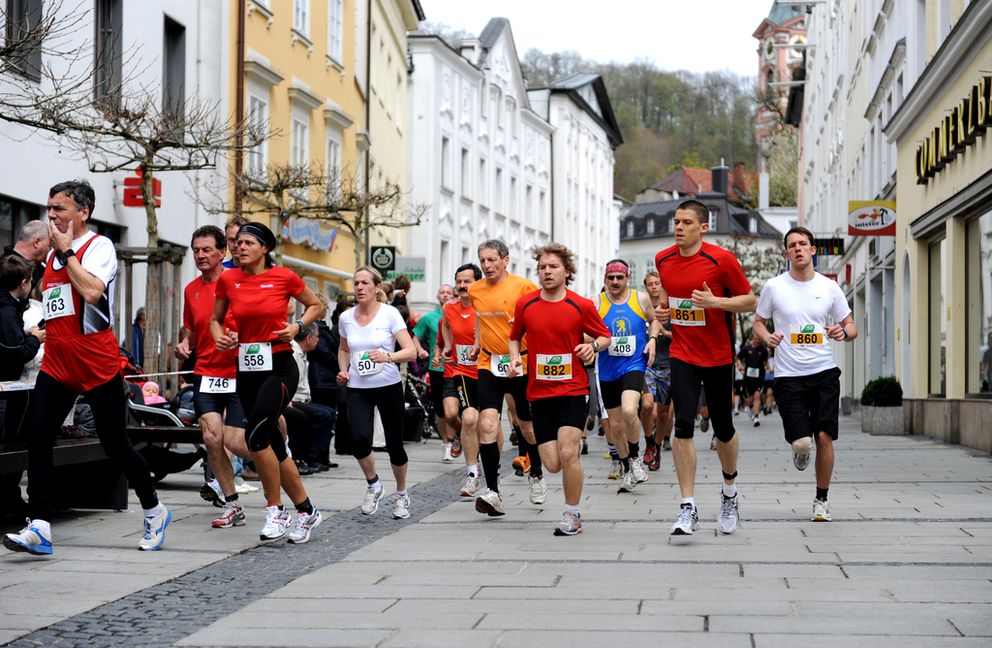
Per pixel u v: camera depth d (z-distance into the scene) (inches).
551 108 3102.9
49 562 349.7
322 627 264.4
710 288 384.2
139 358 780.6
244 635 257.8
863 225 1114.1
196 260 425.4
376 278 450.3
